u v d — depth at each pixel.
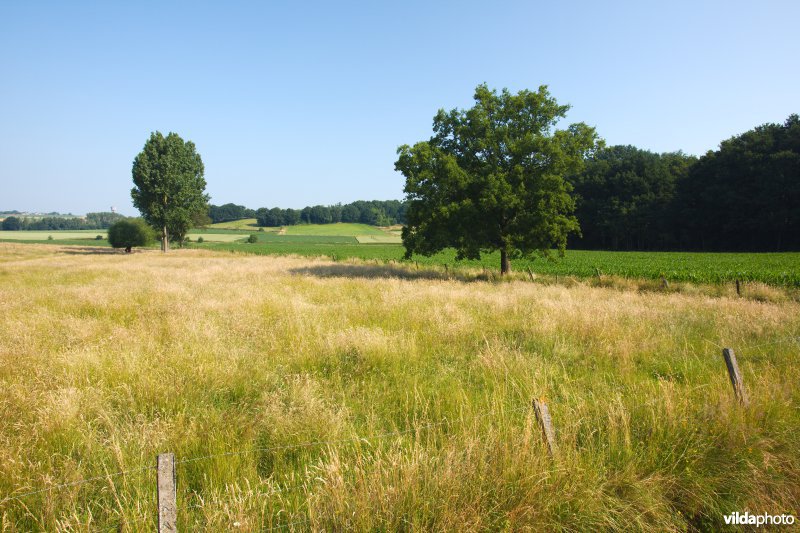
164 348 7.77
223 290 16.61
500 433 4.40
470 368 7.29
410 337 9.00
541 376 6.49
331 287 18.23
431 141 27.77
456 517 3.29
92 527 3.26
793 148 61.28
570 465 3.94
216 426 4.78
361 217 172.50
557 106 25.38
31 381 6.05
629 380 6.60
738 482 4.07
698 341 9.02
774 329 9.73
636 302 14.50
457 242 25.91
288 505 3.57
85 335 8.77
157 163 62.09
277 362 7.50
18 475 3.76
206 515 3.25
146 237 71.88
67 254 58.59
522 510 3.46
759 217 60.59
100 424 5.02
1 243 97.62
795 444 4.64
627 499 3.81
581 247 90.88
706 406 5.00
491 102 25.73
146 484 3.80
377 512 3.29
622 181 82.56
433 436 4.64
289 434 4.72
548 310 12.04
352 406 5.73
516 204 24.16
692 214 69.25
